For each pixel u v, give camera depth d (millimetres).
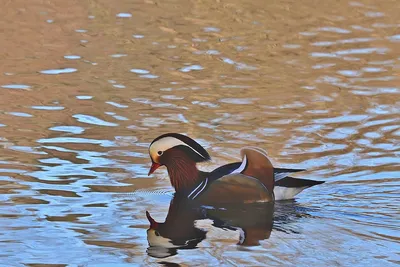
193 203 12273
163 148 12758
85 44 20453
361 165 13633
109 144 14453
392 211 11750
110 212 11719
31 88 17453
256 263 10008
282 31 21688
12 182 12688
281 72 18703
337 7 23875
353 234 10930
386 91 17500
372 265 9984
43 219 11367
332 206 11977
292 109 16422
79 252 10320
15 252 10297
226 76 18391
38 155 13852
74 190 12492
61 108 16281
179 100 16828
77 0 24250
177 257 10180
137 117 15820
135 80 18047
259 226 11266
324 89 17625
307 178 13094
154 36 21156
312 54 19953
